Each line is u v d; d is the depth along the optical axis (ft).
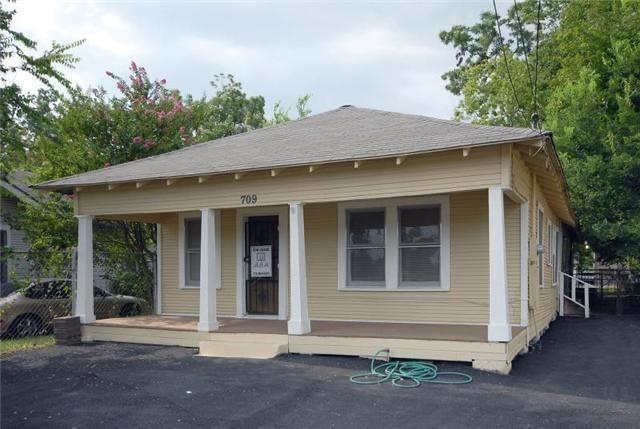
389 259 37.81
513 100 92.63
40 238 49.90
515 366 30.37
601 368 30.37
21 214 52.44
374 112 44.47
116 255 52.60
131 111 55.06
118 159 53.31
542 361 32.09
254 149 39.22
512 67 97.35
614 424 20.38
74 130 53.11
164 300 46.37
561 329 46.73
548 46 92.58
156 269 47.44
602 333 44.14
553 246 54.54
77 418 21.75
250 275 42.57
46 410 22.82
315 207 40.22
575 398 24.04
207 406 23.03
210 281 36.42
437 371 28.30
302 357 32.19
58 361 32.48
